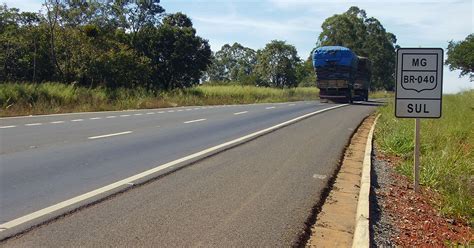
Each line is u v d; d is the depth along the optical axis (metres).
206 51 56.16
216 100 40.56
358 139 15.38
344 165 10.62
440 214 7.28
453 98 32.31
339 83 38.88
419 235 6.10
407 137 13.34
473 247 5.72
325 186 8.23
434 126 15.14
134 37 52.19
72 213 6.16
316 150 12.17
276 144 12.99
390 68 104.12
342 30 88.19
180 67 53.97
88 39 37.62
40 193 7.10
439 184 8.96
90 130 14.93
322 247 5.41
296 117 22.50
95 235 5.37
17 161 9.46
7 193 7.06
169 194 7.25
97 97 28.14
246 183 8.18
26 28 36.31
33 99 24.44
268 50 88.19
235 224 5.93
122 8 51.16
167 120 19.25
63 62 36.91
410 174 9.76
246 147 12.27
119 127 16.05
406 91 7.97
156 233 5.49
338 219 6.53
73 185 7.63
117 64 38.72
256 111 26.41
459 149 11.29
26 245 5.02
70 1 37.75
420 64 7.92
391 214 6.96
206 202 6.88
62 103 25.69
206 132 15.30
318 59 38.88
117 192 7.26
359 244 5.21
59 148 11.18
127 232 5.49
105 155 10.44
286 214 6.45
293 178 8.73
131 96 32.16
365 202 7.02
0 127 15.27
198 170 9.12
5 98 23.03
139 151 11.11
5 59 34.66
